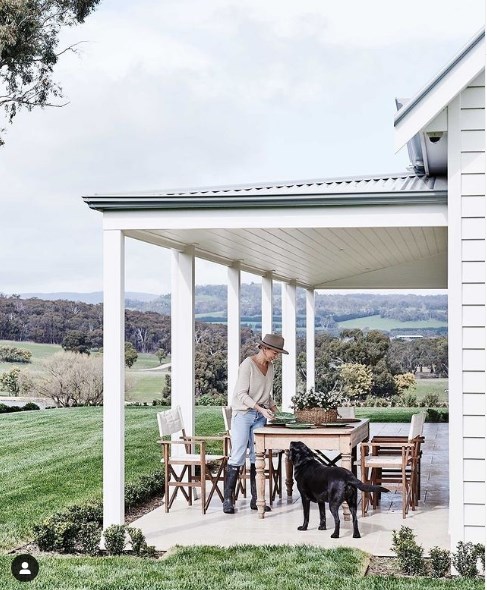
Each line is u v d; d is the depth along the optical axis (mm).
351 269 15867
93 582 7129
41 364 34344
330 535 8977
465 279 7742
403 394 31938
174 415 10461
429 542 8672
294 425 9875
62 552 8586
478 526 7676
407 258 14609
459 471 7691
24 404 33094
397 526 9453
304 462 9133
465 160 7750
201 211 8602
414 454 10383
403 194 8164
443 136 7953
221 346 33812
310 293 19234
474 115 7734
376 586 6918
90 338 39438
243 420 10117
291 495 11438
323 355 32656
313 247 11320
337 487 8789
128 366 36625
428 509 10523
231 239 10086
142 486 11391
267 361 10242
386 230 9805
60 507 11812
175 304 11156
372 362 32219
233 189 9688
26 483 14391
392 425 22141
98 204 8609
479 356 7707
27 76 23953
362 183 9938
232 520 9766
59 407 32844
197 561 7809
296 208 8477
